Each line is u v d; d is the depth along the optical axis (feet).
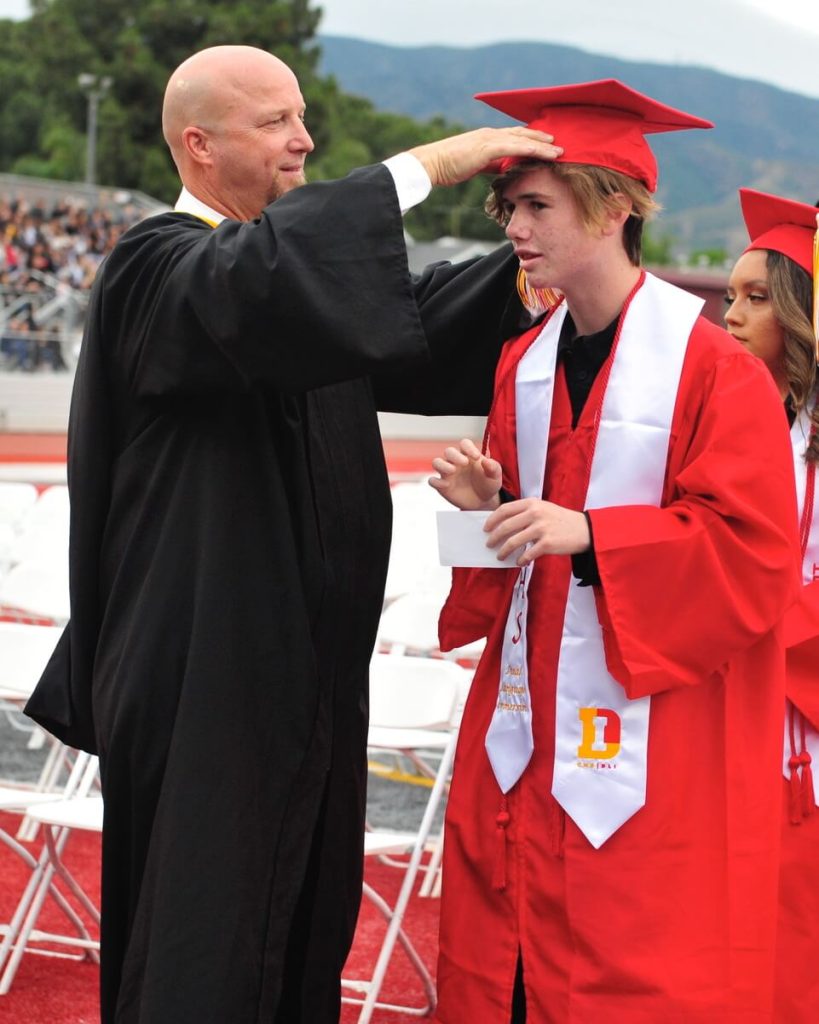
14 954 17.78
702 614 10.97
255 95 12.48
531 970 11.70
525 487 12.11
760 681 11.66
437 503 39.01
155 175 228.22
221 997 11.51
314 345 11.21
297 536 12.40
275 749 12.05
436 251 167.22
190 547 12.00
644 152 11.36
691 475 11.13
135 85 234.99
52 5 266.98
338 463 12.89
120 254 12.28
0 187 142.00
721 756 11.45
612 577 10.92
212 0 254.68
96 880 22.22
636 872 11.30
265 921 12.05
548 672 11.78
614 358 11.58
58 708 13.23
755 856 11.39
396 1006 17.53
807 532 13.96
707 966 11.21
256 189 12.66
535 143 11.11
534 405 12.05
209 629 11.81
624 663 10.93
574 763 11.53
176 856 11.59
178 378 11.72
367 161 259.19
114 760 12.16
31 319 106.11
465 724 12.47
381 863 23.75
